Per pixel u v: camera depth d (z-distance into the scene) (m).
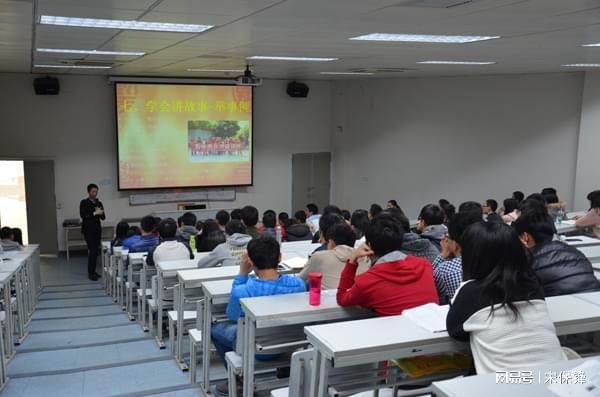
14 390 3.64
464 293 1.80
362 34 4.51
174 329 4.27
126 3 3.25
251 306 2.41
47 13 3.60
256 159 11.23
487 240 1.77
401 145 10.31
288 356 2.87
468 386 1.51
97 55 6.53
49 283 8.13
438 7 3.22
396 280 2.34
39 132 9.59
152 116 10.15
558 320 2.03
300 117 11.51
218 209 10.99
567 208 8.06
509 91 8.66
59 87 9.48
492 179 9.01
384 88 10.48
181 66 8.12
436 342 1.89
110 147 10.09
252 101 10.89
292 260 3.89
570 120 7.97
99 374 3.91
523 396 1.45
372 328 1.96
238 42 5.15
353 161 11.31
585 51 5.43
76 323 5.58
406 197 10.33
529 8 3.20
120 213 10.25
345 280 2.45
